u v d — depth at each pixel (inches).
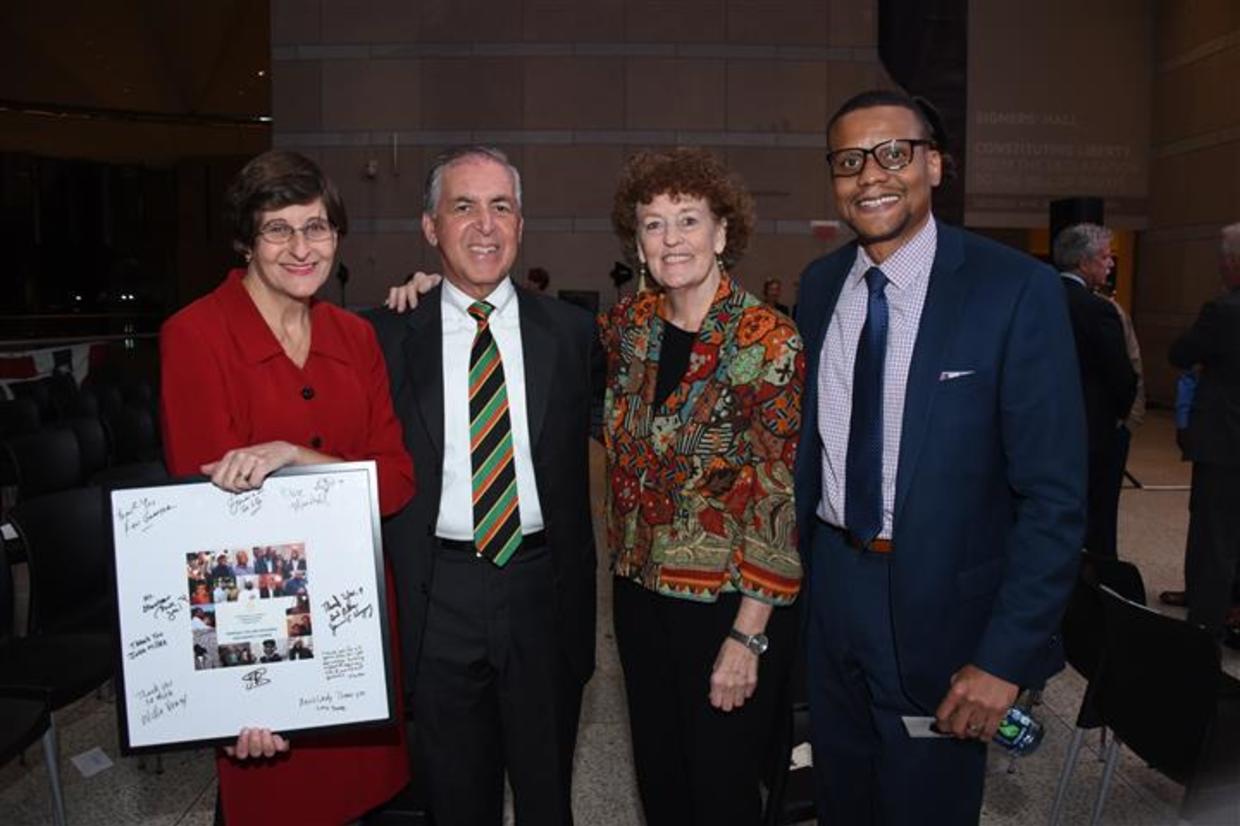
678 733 82.1
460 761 82.4
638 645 81.7
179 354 73.5
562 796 84.7
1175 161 540.7
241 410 74.9
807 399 76.1
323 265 74.3
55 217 794.8
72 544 135.1
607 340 83.6
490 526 80.0
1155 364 562.9
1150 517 269.0
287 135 526.6
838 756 78.8
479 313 81.6
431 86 521.7
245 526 71.1
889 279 71.3
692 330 77.4
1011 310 66.8
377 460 78.7
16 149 767.1
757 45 521.0
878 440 71.0
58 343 403.2
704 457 74.8
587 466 86.4
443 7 518.6
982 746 74.2
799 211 526.0
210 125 794.2
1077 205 270.4
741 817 79.0
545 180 525.0
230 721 70.9
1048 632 66.2
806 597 78.9
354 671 72.4
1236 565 175.5
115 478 166.9
